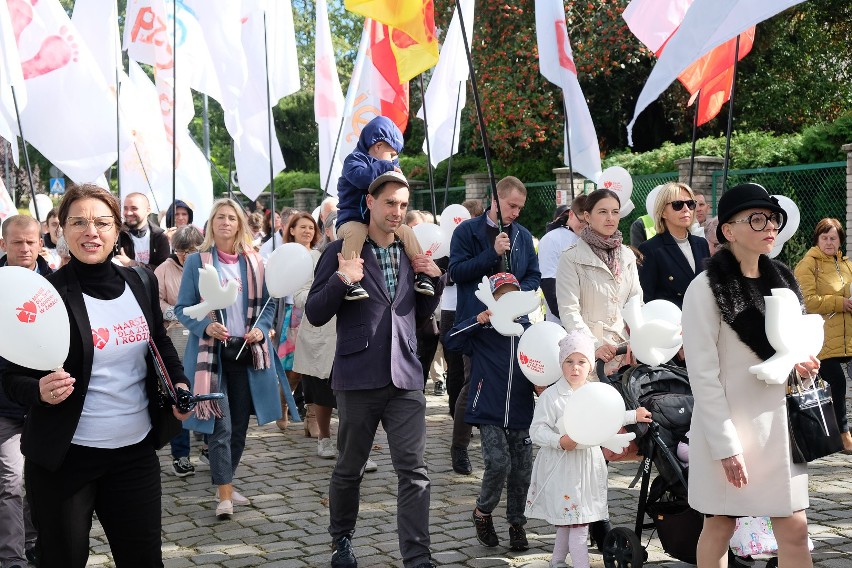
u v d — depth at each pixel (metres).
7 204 7.79
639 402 4.47
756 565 4.68
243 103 10.30
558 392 4.62
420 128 27.56
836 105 21.20
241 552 5.18
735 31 4.53
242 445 6.11
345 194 5.00
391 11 5.98
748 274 3.66
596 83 22.00
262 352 5.98
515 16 20.59
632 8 7.41
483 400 5.09
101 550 5.31
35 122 7.92
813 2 20.84
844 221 13.23
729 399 3.57
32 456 3.30
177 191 11.70
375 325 4.73
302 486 6.60
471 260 5.66
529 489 4.68
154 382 3.53
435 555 5.03
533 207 18.30
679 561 4.79
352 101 9.84
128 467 3.47
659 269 5.86
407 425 4.71
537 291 5.70
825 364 7.06
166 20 11.29
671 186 5.84
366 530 5.54
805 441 3.58
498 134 21.06
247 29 10.46
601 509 4.51
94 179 8.05
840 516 5.46
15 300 3.15
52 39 7.92
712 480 3.61
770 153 14.75
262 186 10.36
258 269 6.13
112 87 9.24
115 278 3.52
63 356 3.24
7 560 4.61
